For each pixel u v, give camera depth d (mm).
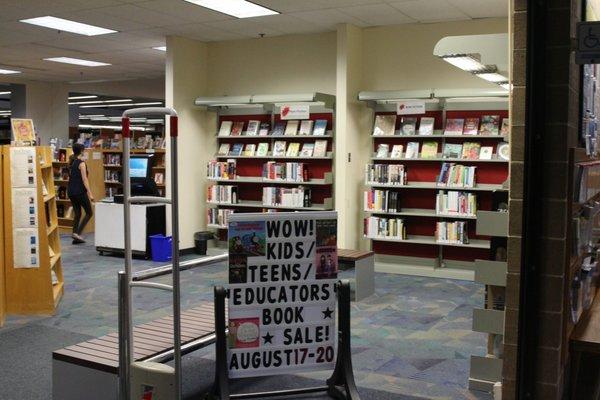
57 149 12281
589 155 3652
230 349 3408
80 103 21406
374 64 8562
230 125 9641
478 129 7840
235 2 7180
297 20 8125
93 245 10250
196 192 9711
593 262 4062
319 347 3529
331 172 8812
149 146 12555
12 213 5707
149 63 12211
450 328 5508
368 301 6559
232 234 3393
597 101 4109
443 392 4000
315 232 3498
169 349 3629
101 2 7250
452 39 4328
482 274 3854
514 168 3016
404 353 4797
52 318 5715
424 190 8289
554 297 2896
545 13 2756
